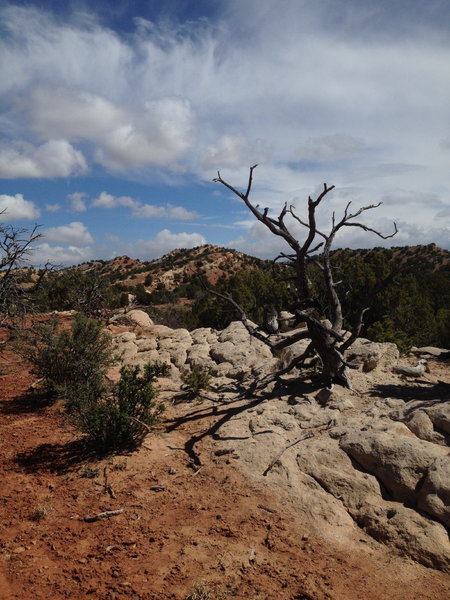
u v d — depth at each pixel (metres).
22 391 10.33
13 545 4.64
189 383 9.09
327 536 4.86
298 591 4.00
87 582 4.09
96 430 6.86
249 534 4.87
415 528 4.75
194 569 4.28
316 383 8.88
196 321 30.69
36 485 5.98
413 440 5.77
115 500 5.62
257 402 8.59
